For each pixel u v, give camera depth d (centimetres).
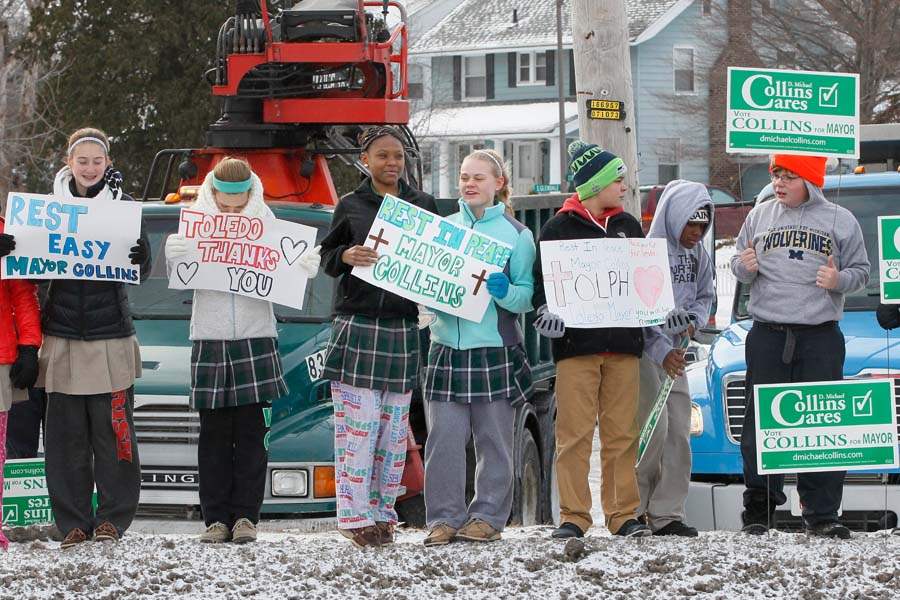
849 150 898
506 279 862
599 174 873
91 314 874
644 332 901
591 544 852
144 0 3080
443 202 1174
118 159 3097
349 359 864
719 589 757
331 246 878
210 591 761
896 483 1015
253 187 892
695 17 6003
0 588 771
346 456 874
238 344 891
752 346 910
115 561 823
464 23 6719
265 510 988
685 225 910
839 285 882
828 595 746
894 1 4144
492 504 884
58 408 883
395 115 1388
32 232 856
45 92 3334
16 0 4038
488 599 743
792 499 1002
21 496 964
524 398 886
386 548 867
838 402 878
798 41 4434
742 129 898
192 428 1009
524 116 6222
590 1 1337
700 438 1045
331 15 1376
